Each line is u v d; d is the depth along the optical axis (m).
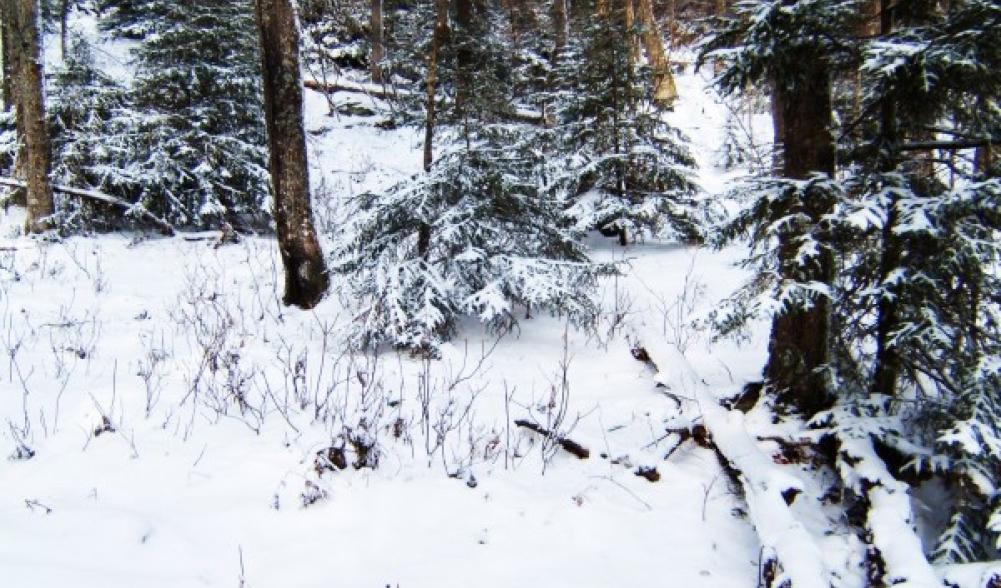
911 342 4.39
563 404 5.45
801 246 4.31
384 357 6.51
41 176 10.43
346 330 6.85
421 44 7.67
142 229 11.38
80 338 6.51
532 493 4.23
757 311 4.34
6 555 3.02
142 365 5.84
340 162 15.35
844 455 4.20
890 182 4.37
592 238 11.52
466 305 6.93
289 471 4.04
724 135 16.14
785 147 4.80
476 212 7.07
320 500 3.85
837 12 4.02
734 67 4.57
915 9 4.43
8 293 7.83
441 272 7.17
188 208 11.42
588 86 10.84
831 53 4.31
